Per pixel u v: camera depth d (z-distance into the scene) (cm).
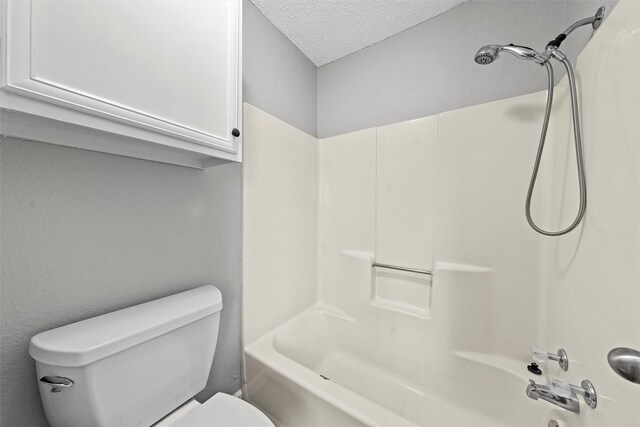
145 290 78
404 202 136
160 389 69
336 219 160
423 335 126
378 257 145
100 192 68
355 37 147
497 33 118
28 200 56
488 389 107
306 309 156
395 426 70
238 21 80
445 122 123
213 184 100
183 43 64
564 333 86
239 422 71
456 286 119
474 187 117
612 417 58
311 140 160
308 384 88
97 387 55
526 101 106
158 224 82
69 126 51
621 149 58
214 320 83
